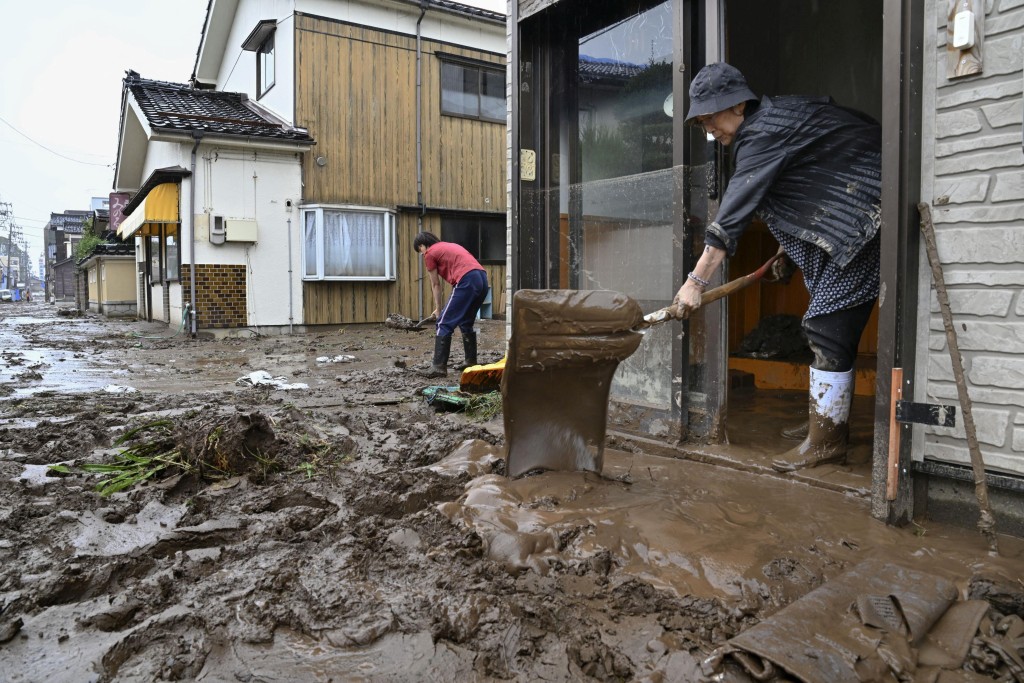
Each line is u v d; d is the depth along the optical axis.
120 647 1.67
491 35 15.56
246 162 12.83
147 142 16.92
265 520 2.51
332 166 13.73
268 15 14.08
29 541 2.34
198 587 1.98
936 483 2.43
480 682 1.57
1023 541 2.21
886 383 2.40
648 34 3.75
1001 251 2.19
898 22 2.31
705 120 2.98
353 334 12.82
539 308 2.77
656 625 1.82
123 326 15.80
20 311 28.22
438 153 15.10
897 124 2.32
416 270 14.95
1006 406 2.21
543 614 1.83
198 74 17.86
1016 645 1.68
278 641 1.72
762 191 2.76
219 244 12.56
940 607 1.81
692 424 3.53
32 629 1.79
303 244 13.47
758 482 2.94
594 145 4.12
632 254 3.80
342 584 1.98
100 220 26.61
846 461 3.12
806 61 5.67
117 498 2.77
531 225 4.39
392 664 1.62
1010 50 2.15
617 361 2.90
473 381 4.98
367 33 14.02
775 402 4.79
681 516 2.48
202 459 3.10
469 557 2.18
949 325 2.25
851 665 1.54
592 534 2.30
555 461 2.98
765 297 6.14
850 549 2.21
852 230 2.74
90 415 4.52
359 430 4.12
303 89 13.37
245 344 11.03
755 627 1.68
